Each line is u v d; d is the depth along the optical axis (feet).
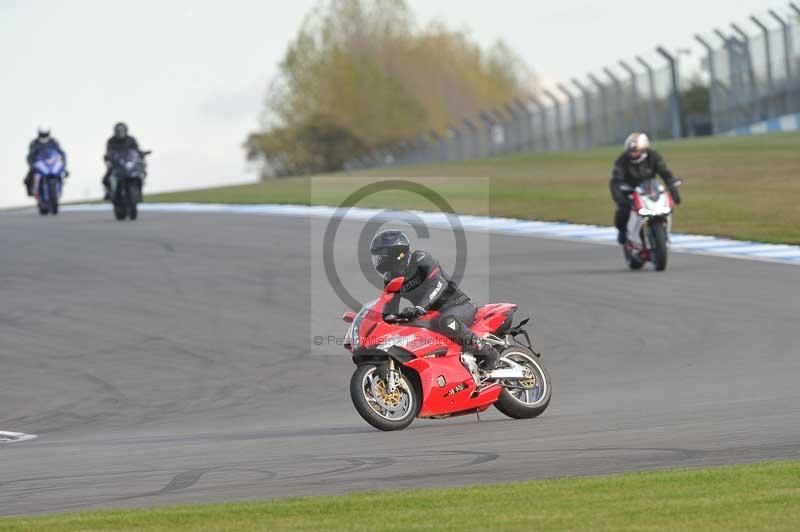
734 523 73.51
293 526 77.10
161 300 249.34
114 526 78.84
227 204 471.21
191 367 192.75
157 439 135.95
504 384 131.85
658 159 256.11
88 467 113.19
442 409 128.67
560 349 189.16
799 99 615.98
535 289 240.94
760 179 410.93
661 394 146.41
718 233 307.78
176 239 341.62
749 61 647.97
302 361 193.77
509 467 99.40
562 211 380.37
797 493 81.15
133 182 394.73
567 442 111.55
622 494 83.35
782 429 111.34
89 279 277.03
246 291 256.11
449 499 84.12
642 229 253.85
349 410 154.71
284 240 335.67
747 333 188.96
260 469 105.50
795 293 220.23
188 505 86.63
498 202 418.72
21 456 127.34
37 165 426.92
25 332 223.92
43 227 383.04
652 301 221.25
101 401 172.65
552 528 73.92
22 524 80.64
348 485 94.84
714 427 115.24
